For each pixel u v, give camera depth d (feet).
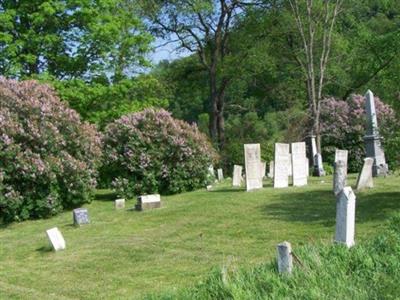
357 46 119.96
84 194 59.36
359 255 21.47
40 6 84.28
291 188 58.23
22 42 85.87
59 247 38.34
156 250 35.17
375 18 129.18
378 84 120.37
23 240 43.91
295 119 113.70
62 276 31.50
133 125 64.69
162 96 128.67
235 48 132.16
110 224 46.83
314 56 116.78
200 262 31.42
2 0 89.71
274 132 131.34
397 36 94.63
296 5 103.09
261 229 38.14
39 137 54.54
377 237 24.90
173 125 65.67
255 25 125.49
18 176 53.78
